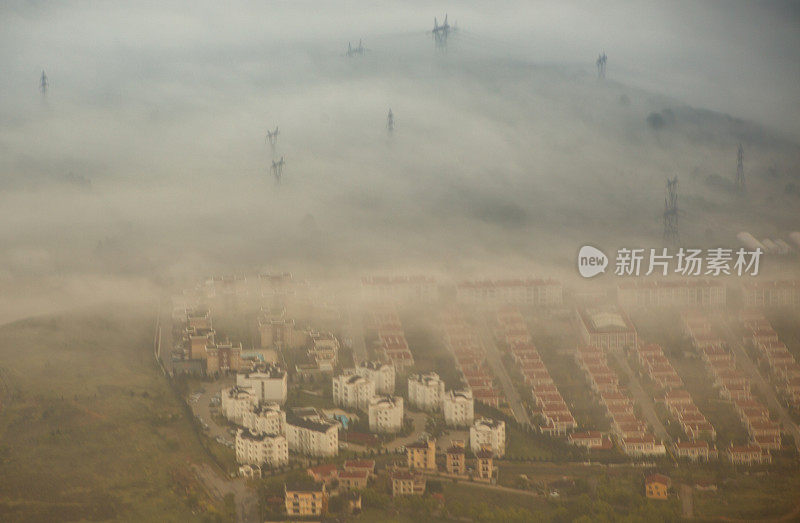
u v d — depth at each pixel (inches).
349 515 7386.8
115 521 7214.6
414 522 7347.4
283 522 7224.4
